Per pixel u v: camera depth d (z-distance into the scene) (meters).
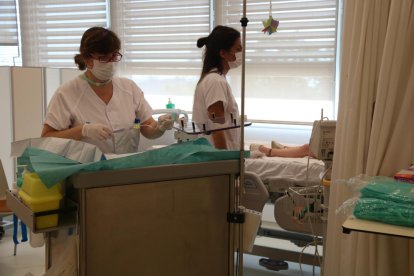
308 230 2.53
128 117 2.19
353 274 1.92
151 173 1.25
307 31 3.69
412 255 1.83
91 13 4.39
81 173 1.15
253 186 2.48
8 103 3.43
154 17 4.20
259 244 3.17
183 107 4.22
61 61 4.51
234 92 3.95
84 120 2.09
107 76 2.05
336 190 2.00
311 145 2.24
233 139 2.20
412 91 1.82
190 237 1.35
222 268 1.43
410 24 1.81
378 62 1.87
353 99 1.91
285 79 3.80
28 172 1.22
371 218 1.49
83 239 1.17
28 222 1.18
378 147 1.86
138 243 1.26
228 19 3.95
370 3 1.85
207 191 1.36
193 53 4.12
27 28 4.53
